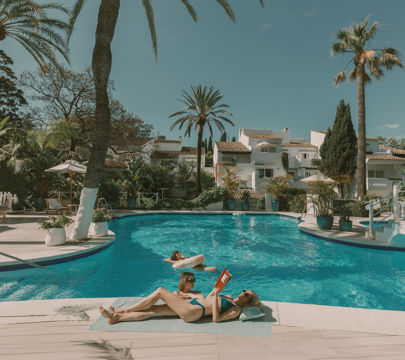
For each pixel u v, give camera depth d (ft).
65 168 48.78
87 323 10.59
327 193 44.65
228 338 9.58
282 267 24.49
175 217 64.49
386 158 103.71
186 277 12.45
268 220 61.41
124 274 21.61
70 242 27.07
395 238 32.07
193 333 9.90
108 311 10.54
